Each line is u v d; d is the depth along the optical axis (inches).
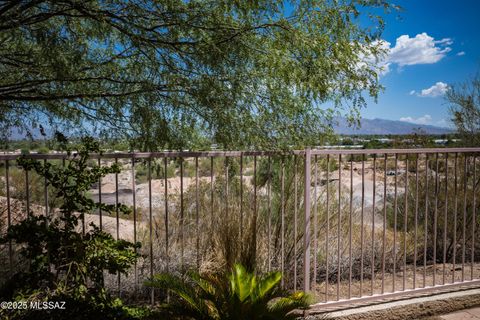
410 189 264.4
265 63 165.2
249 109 178.9
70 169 128.0
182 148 191.9
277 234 195.6
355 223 248.4
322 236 202.5
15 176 202.7
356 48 169.2
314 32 165.0
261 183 201.9
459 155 277.4
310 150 155.5
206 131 185.8
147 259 177.3
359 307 159.6
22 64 186.5
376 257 219.9
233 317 119.0
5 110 195.5
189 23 161.2
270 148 183.9
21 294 113.2
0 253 149.2
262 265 176.2
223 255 165.5
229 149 187.2
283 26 158.9
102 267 122.1
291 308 122.9
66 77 167.8
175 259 177.5
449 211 244.4
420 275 210.1
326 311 155.9
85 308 116.1
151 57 170.9
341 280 199.9
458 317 164.4
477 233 247.1
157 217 212.4
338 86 172.9
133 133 190.7
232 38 163.9
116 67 181.0
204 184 214.5
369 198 366.3
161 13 158.2
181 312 123.0
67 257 122.0
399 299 167.5
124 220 272.7
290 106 180.2
